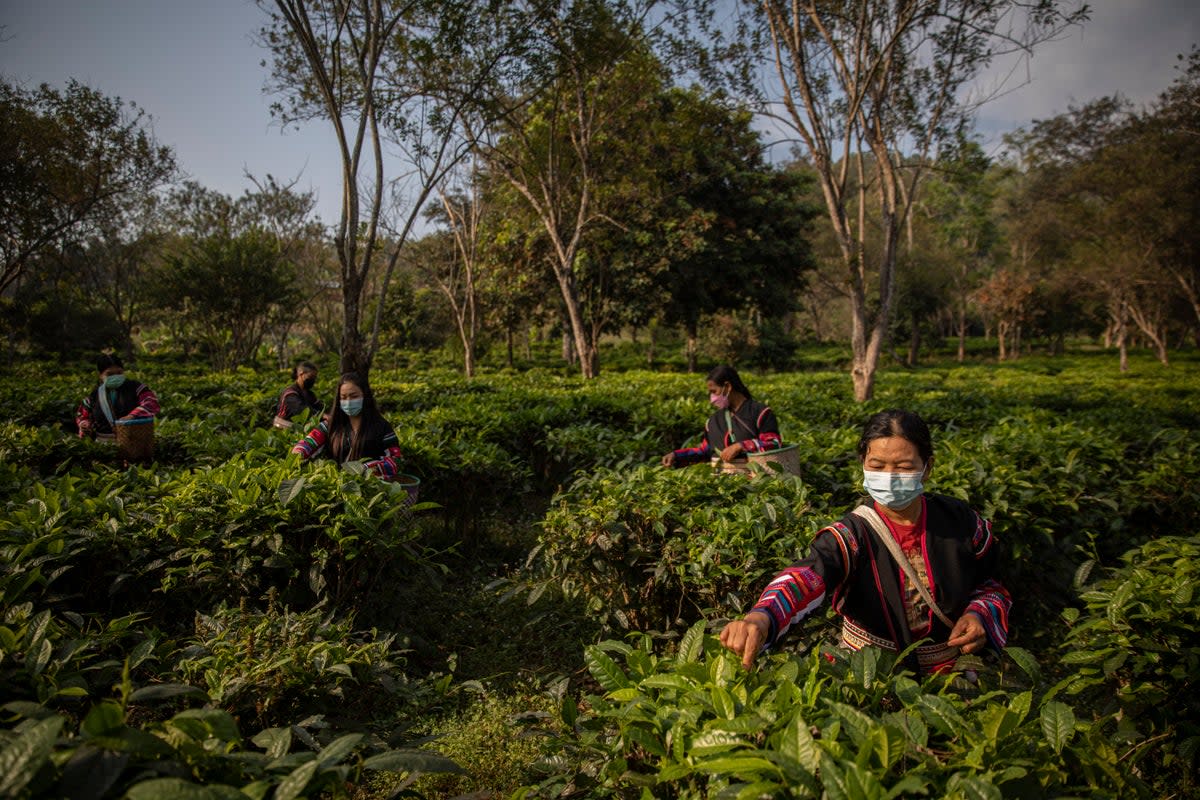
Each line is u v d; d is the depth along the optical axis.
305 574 3.44
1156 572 2.63
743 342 34.47
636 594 3.65
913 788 1.18
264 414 9.70
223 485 3.58
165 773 1.20
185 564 3.29
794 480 3.85
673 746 1.48
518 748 2.91
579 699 3.40
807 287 33.22
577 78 15.38
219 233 23.98
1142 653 2.22
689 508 3.66
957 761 1.33
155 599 3.24
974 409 10.21
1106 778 1.43
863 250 12.20
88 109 17.30
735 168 26.41
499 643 4.15
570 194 20.25
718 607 3.21
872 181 12.89
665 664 1.84
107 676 2.23
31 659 1.86
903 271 41.22
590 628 4.22
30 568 2.83
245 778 1.38
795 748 1.27
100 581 3.14
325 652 2.55
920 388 15.88
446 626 4.30
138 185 19.06
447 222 24.58
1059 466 4.94
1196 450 5.75
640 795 1.66
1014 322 45.81
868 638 2.17
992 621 1.98
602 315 26.98
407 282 35.19
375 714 3.20
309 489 3.54
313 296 27.34
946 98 11.65
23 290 28.53
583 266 25.58
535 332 47.25
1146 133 28.81
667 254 24.80
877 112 11.68
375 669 2.79
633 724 1.65
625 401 9.88
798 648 3.08
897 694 1.59
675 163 20.44
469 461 5.33
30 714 1.30
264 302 24.31
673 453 5.04
